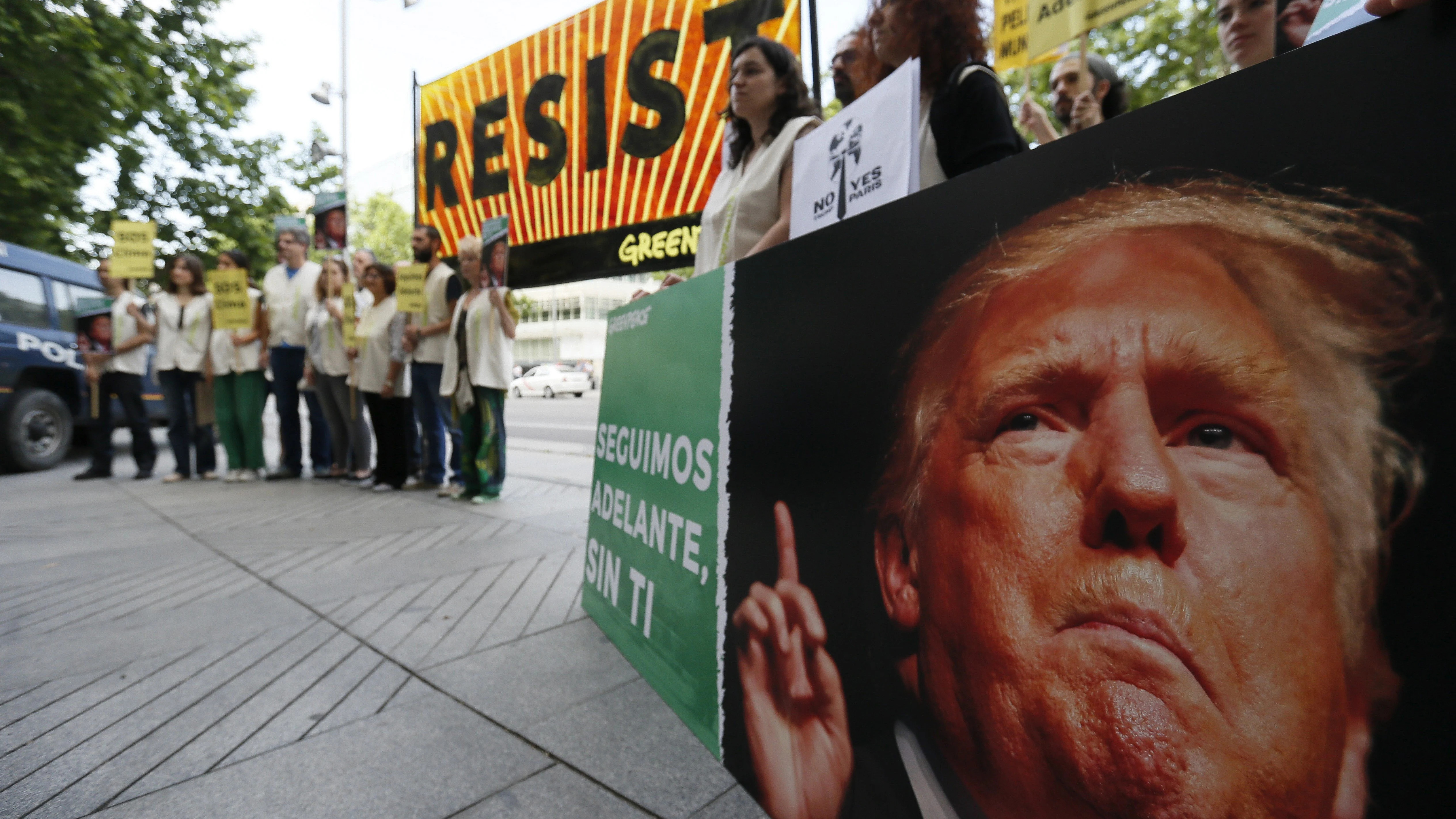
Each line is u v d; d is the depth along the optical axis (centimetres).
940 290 93
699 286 169
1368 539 51
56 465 725
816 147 178
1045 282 78
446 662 201
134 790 138
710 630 154
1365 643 52
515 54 491
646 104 432
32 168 905
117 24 956
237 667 199
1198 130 63
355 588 273
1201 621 62
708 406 161
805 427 124
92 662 203
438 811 131
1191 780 62
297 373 618
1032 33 287
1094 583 71
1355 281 52
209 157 1160
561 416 1680
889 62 194
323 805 133
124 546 352
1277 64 58
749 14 388
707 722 153
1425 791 48
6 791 138
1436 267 47
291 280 609
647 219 439
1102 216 72
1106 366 71
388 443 530
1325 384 54
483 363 446
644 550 194
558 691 181
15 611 250
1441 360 47
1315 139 54
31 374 704
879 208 107
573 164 468
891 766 99
